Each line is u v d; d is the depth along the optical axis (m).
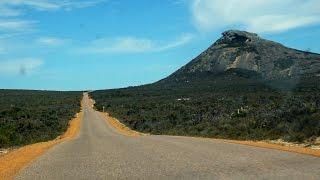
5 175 13.38
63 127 71.12
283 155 15.11
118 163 15.27
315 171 11.53
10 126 49.53
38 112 87.94
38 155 19.23
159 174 12.57
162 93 162.12
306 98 46.84
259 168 12.54
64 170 14.11
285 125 26.70
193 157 15.84
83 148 22.28
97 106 140.25
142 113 88.75
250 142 21.98
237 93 110.19
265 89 117.06
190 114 61.16
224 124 36.38
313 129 23.41
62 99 170.88
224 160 14.58
